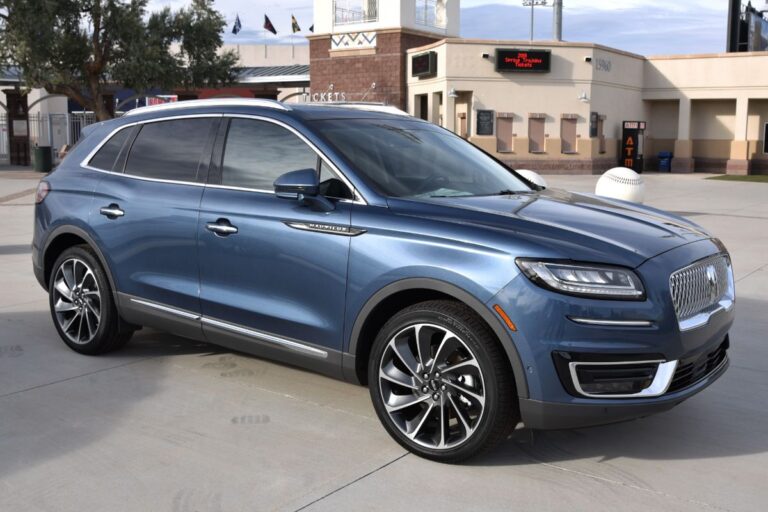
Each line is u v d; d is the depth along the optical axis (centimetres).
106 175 525
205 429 408
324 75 3428
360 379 403
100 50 2975
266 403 446
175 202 472
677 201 1775
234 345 457
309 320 411
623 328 335
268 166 442
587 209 415
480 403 352
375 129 459
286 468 363
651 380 346
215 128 476
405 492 340
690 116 3281
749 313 660
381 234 382
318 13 3391
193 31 3177
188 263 465
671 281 350
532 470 363
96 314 522
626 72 3222
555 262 339
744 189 2194
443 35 3384
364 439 397
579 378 337
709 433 410
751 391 474
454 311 357
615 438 402
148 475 355
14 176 2573
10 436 398
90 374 496
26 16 2756
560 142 3022
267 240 423
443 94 2967
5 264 890
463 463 368
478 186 444
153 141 509
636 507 329
